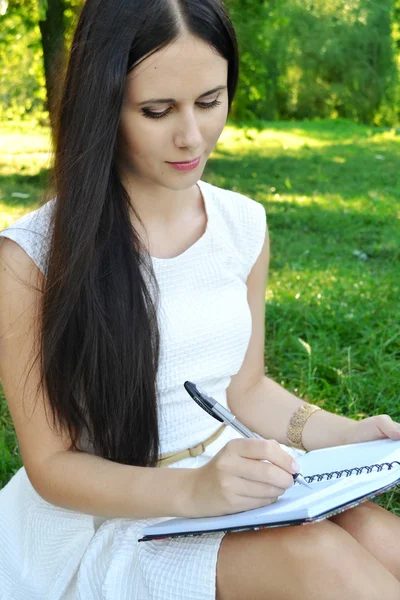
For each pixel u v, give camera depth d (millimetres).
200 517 1894
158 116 2016
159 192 2248
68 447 2146
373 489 1854
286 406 2494
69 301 2057
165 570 1912
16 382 2125
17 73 10352
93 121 2012
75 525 2162
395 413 3752
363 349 4434
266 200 9023
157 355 2139
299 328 4738
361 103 17812
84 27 2008
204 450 2262
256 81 9641
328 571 1808
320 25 17578
